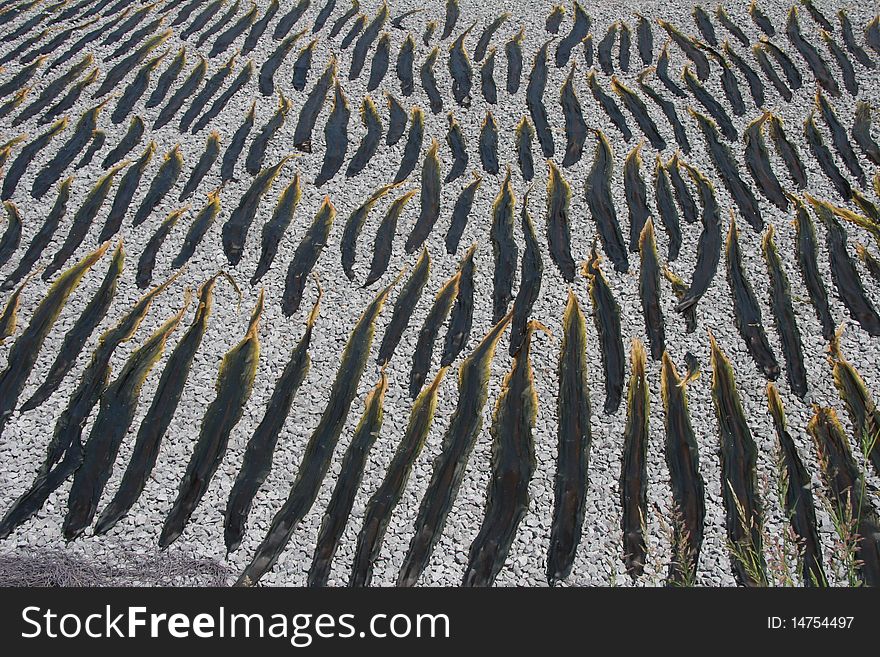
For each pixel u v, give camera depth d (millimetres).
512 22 7180
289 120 6141
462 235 5184
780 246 5047
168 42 7098
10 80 6703
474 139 5914
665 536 3668
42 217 5430
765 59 6590
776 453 3973
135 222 5359
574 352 4469
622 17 7191
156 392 4336
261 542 3707
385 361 4461
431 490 3879
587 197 5422
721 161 5668
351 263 5023
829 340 4496
